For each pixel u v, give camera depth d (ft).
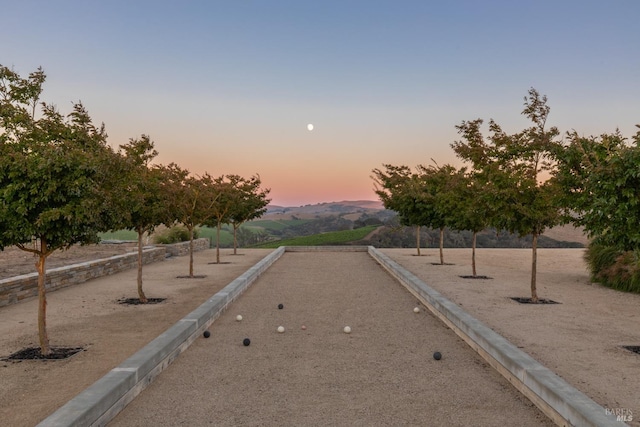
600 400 19.93
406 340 32.19
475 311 39.24
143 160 46.96
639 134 27.25
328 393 22.09
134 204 41.98
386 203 101.71
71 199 27.27
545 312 39.06
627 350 27.63
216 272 71.46
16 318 37.78
